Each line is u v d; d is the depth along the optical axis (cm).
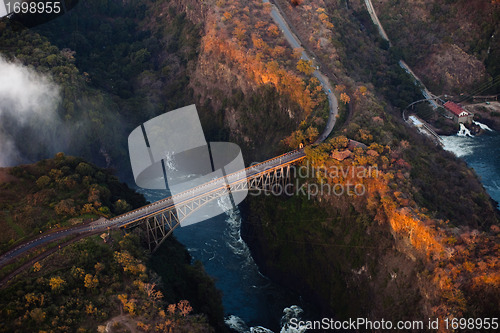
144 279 18712
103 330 16712
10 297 17425
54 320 16738
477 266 18762
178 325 17325
